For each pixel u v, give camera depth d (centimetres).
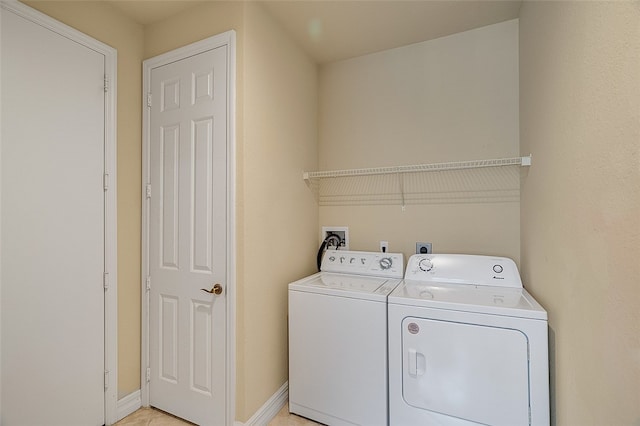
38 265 139
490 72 196
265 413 172
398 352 150
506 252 191
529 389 125
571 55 103
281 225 194
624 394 72
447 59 208
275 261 186
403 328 149
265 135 177
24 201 135
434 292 160
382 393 154
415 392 145
